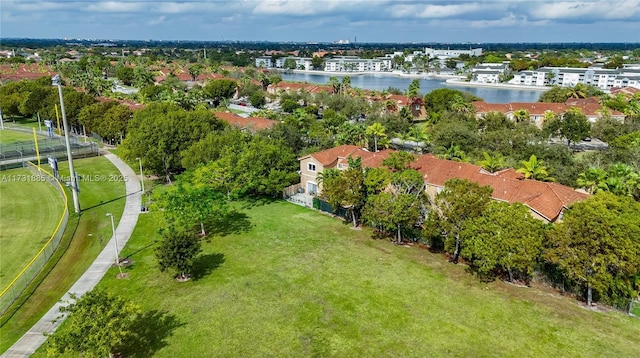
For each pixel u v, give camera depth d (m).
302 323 35.62
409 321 35.84
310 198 67.06
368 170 54.75
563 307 37.97
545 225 41.12
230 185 61.25
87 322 27.78
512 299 39.16
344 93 166.62
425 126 98.19
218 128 85.69
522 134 77.56
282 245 50.50
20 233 54.09
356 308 37.66
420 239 51.03
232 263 46.16
